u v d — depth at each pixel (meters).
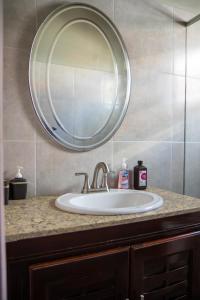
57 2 1.26
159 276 0.98
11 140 1.18
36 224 0.83
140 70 1.53
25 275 0.75
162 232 0.99
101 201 1.23
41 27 1.22
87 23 1.34
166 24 1.61
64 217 0.91
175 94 1.67
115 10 1.43
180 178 1.71
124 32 1.46
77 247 0.82
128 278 0.90
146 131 1.56
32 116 1.22
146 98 1.55
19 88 1.19
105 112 1.41
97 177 1.31
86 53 1.35
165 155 1.64
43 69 1.24
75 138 1.33
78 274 0.81
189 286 1.06
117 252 0.87
